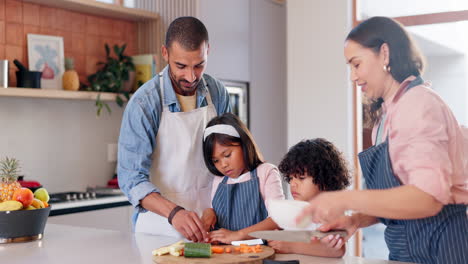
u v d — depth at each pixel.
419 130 1.28
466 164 1.40
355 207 1.25
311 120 3.70
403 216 1.24
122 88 3.78
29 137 3.46
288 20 3.77
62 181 3.65
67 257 1.56
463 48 3.26
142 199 1.94
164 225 2.09
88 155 3.81
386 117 1.44
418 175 1.24
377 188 1.53
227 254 1.54
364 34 1.38
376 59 1.38
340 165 1.88
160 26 3.98
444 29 3.32
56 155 3.62
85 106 3.79
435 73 3.35
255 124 4.67
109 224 3.32
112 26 3.94
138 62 3.82
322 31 3.66
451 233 1.43
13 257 1.57
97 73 3.70
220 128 1.98
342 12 3.59
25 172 3.44
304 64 3.72
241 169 2.04
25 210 1.78
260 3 4.73
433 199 1.22
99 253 1.61
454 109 3.30
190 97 2.21
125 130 2.05
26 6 3.44
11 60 3.36
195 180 2.22
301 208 1.28
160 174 2.18
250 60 4.61
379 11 3.55
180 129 2.16
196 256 1.48
